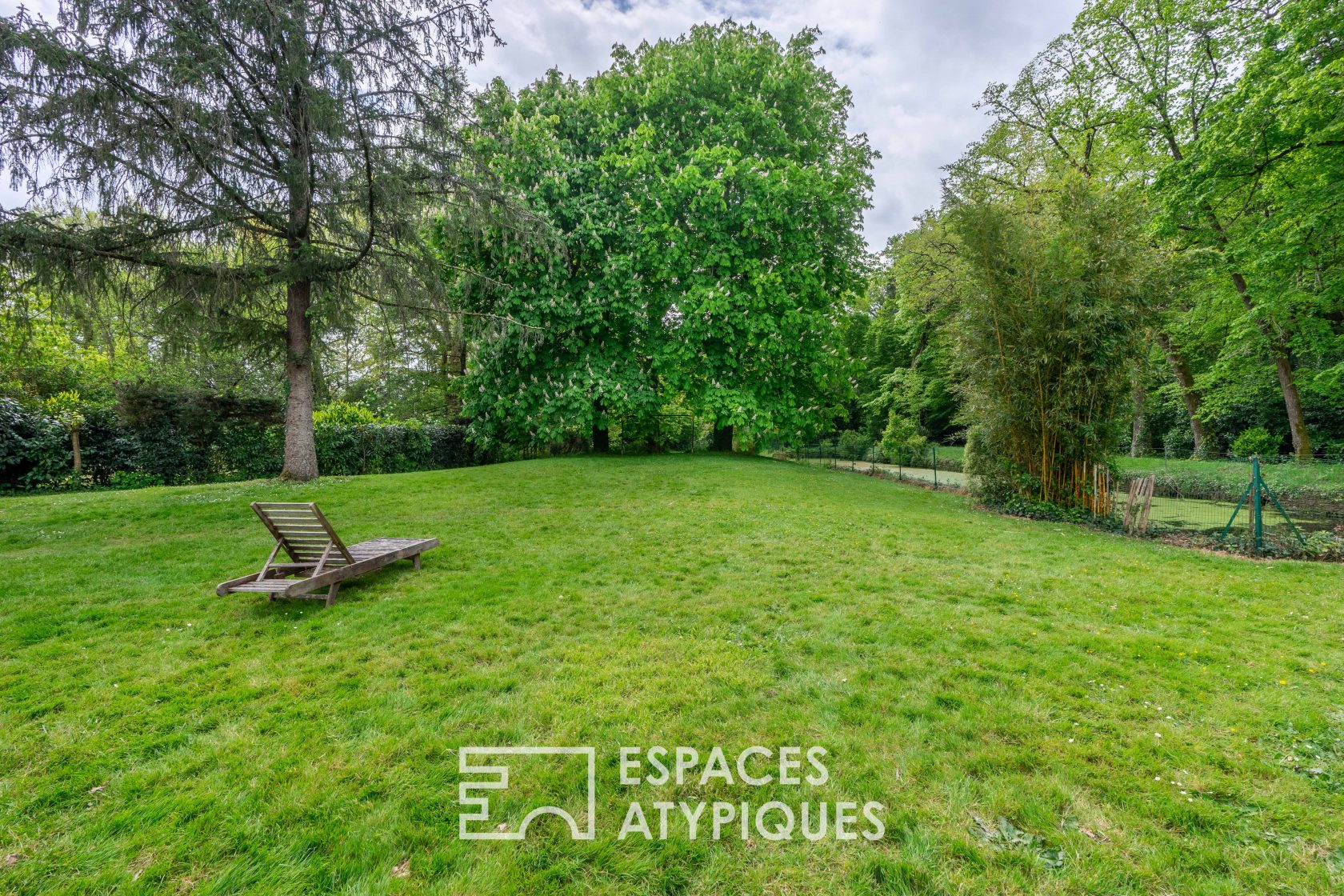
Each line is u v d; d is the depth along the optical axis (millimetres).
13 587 5445
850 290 20641
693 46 17703
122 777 2570
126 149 8367
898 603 5129
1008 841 2203
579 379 16219
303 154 10617
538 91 17422
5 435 11664
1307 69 11062
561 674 3631
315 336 12984
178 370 16781
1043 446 10547
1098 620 4738
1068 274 9906
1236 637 4352
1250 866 2074
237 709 3191
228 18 9125
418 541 6473
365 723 3031
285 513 5074
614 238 16234
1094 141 17922
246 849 2145
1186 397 19500
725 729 2982
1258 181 12664
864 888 1992
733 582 5754
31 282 8820
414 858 2100
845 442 23547
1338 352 15688
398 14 10469
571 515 9445
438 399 22969
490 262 16047
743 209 16016
